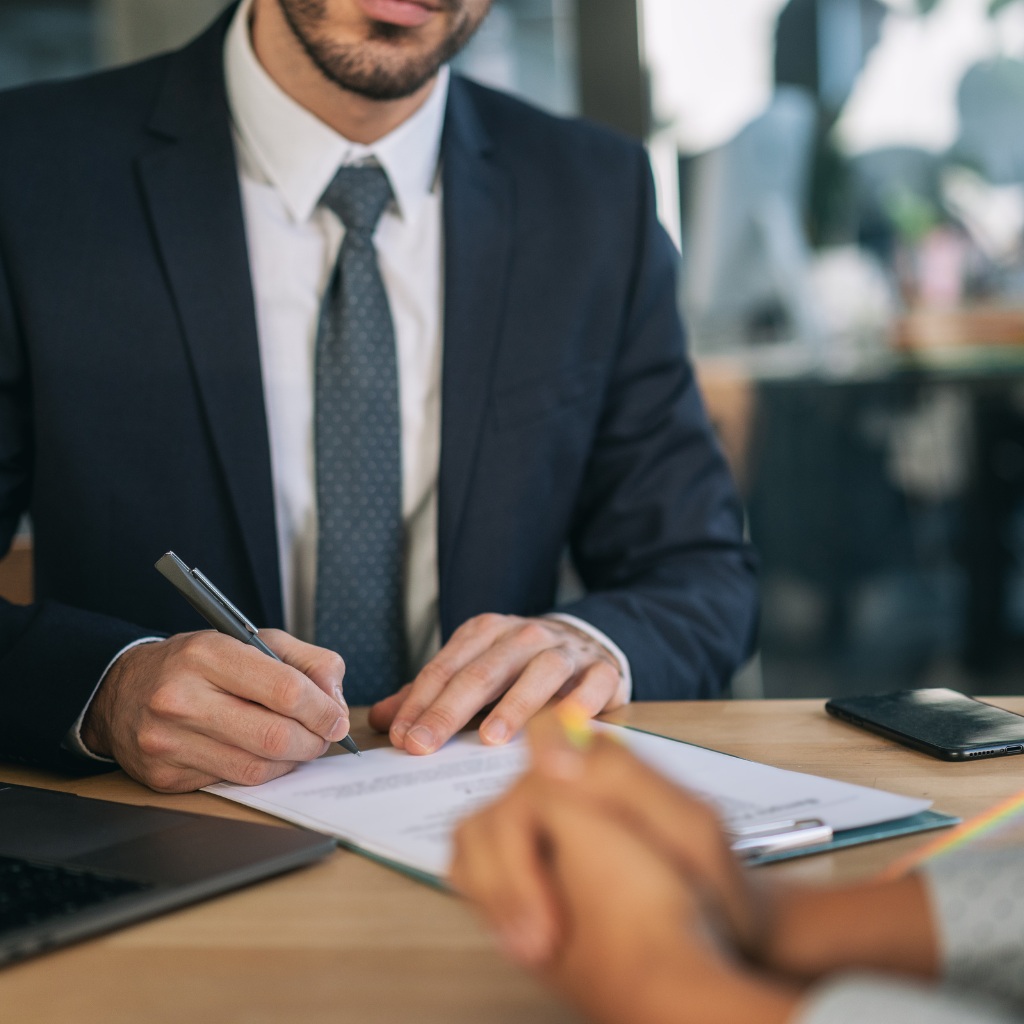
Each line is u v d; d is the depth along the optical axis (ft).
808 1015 1.04
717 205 10.58
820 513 11.05
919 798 2.33
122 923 1.78
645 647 3.51
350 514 4.04
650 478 4.46
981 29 10.23
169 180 4.04
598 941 1.15
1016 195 10.42
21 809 2.31
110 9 10.46
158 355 3.97
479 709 2.86
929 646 11.14
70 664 2.90
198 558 4.00
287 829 2.13
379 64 3.74
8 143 4.06
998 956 1.31
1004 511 10.91
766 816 2.14
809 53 10.36
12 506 4.25
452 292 4.18
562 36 10.37
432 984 1.58
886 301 10.69
